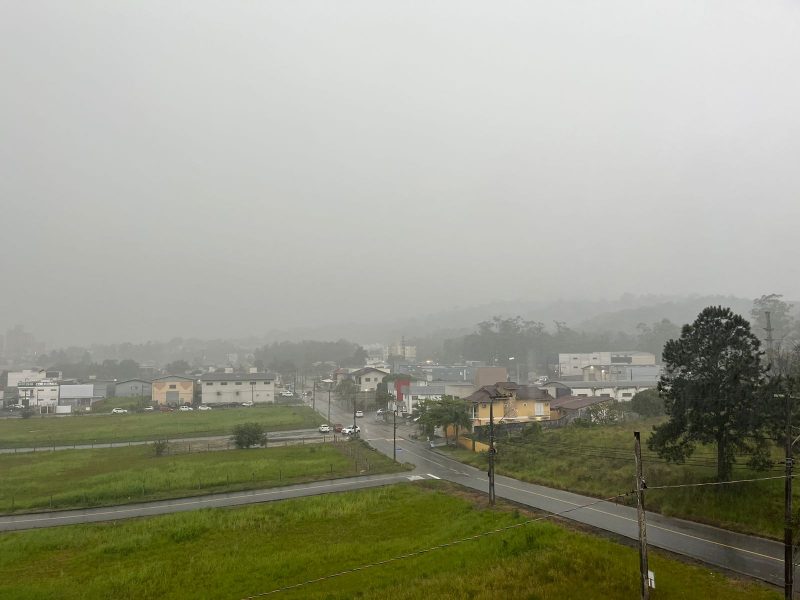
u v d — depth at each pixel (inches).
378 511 1188.5
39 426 2677.2
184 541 1026.7
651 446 1142.3
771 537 897.5
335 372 5088.6
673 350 1131.3
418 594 729.0
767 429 1024.9
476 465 1688.0
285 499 1316.4
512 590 725.9
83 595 784.9
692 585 716.0
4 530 1105.4
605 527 989.8
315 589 781.9
